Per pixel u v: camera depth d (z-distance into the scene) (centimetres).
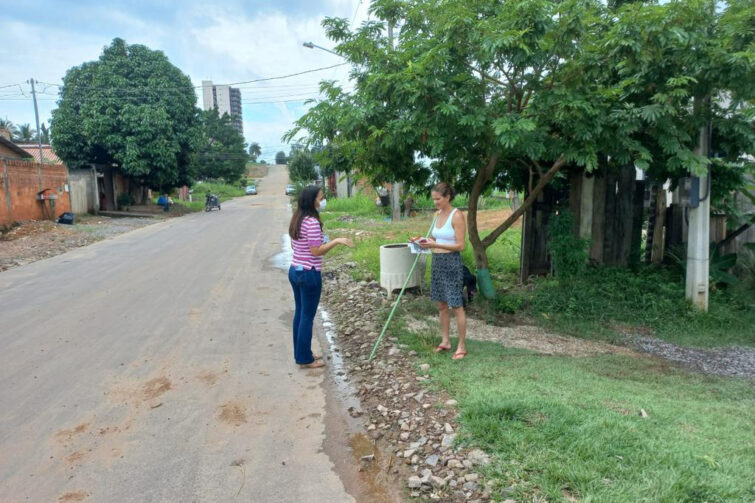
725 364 495
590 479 270
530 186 711
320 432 372
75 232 1728
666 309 629
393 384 434
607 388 406
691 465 278
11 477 318
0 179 1678
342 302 739
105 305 745
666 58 520
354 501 293
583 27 477
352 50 594
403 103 528
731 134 607
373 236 1422
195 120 3031
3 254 1253
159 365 504
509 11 473
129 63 2778
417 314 638
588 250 731
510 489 272
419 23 588
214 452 346
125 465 330
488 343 530
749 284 704
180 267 1072
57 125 2638
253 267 1073
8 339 591
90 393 440
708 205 622
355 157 673
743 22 500
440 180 742
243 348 555
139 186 3178
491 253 963
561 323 612
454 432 338
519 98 550
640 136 597
